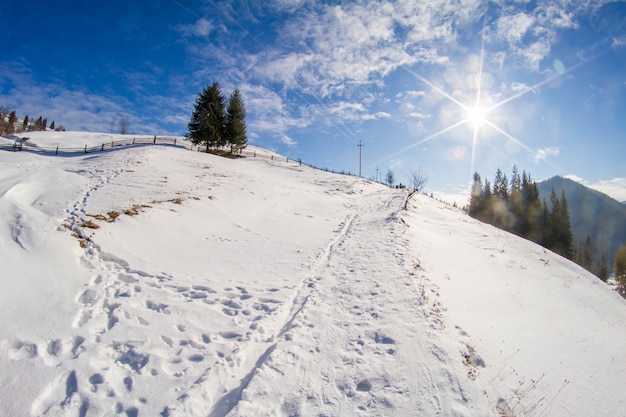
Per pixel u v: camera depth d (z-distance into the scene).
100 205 11.23
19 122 93.12
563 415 4.80
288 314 7.06
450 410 4.16
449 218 23.73
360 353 5.44
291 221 17.64
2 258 6.16
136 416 3.88
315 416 4.07
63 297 6.01
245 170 32.44
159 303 6.70
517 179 63.62
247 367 5.09
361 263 10.55
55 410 3.84
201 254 10.44
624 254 59.44
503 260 15.65
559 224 50.88
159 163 24.70
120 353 5.06
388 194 32.69
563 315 9.90
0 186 10.58
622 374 6.64
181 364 4.95
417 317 6.62
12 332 4.79
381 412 4.14
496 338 6.77
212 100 42.88
